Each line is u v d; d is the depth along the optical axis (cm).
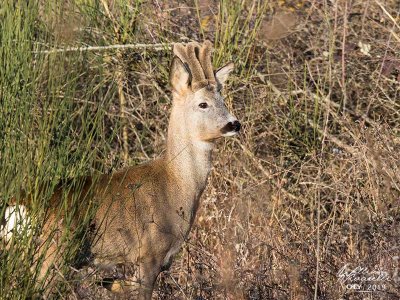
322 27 1616
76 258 1007
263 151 1487
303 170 1438
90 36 1345
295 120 1521
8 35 919
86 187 1039
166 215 1099
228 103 1484
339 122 1431
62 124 934
